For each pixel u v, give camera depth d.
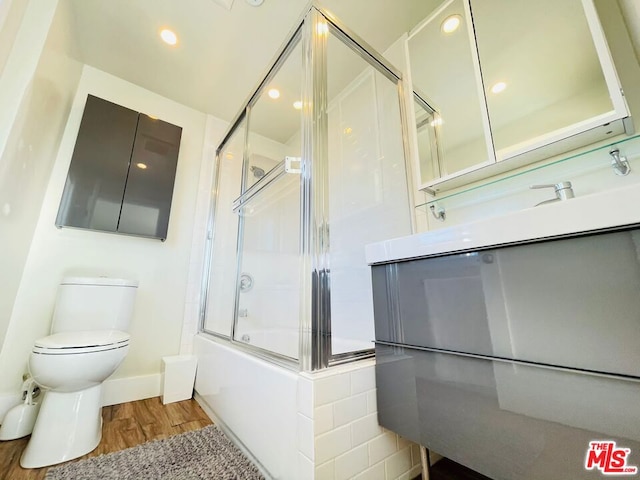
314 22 1.30
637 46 0.85
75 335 1.26
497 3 1.18
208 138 2.39
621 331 0.48
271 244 1.72
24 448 1.15
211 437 1.23
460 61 1.30
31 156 1.32
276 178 1.65
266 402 1.00
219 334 1.80
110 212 1.73
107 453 1.11
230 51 1.80
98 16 1.57
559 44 0.99
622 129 0.86
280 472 0.87
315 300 1.02
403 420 0.82
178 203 2.15
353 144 1.72
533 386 0.57
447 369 0.72
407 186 1.51
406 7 1.53
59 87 1.51
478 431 0.64
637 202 0.47
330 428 0.79
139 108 2.08
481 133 1.20
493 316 0.64
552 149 0.99
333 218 1.33
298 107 1.45
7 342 1.42
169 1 1.49
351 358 1.00
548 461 0.54
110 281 1.60
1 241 1.18
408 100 1.53
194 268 2.12
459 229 0.72
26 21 1.20
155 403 1.66
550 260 0.57
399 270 0.88
